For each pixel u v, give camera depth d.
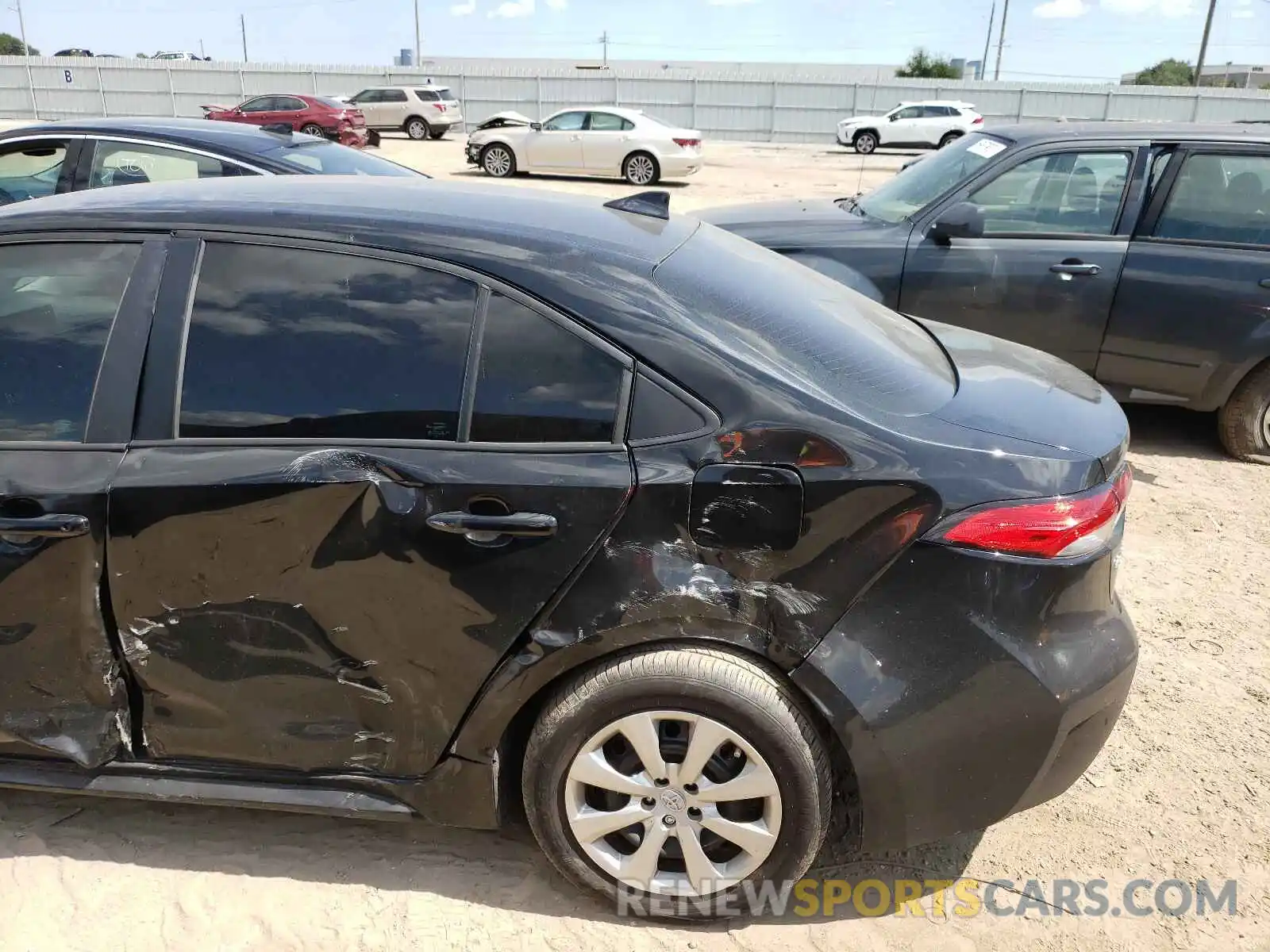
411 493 2.21
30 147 6.05
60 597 2.33
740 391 2.18
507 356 2.26
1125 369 5.70
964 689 2.18
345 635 2.29
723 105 37.22
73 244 2.46
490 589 2.21
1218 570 4.42
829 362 2.37
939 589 2.16
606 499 2.16
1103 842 2.76
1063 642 2.24
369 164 6.63
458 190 2.92
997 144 5.83
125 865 2.56
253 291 2.37
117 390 2.35
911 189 6.21
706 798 2.27
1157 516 5.01
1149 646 3.79
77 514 2.28
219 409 2.32
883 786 2.24
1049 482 2.19
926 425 2.24
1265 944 2.43
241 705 2.38
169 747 2.45
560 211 2.77
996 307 5.67
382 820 2.42
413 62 73.06
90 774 2.46
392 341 2.30
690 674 2.17
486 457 2.21
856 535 2.15
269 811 2.74
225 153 5.95
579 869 2.37
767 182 21.03
